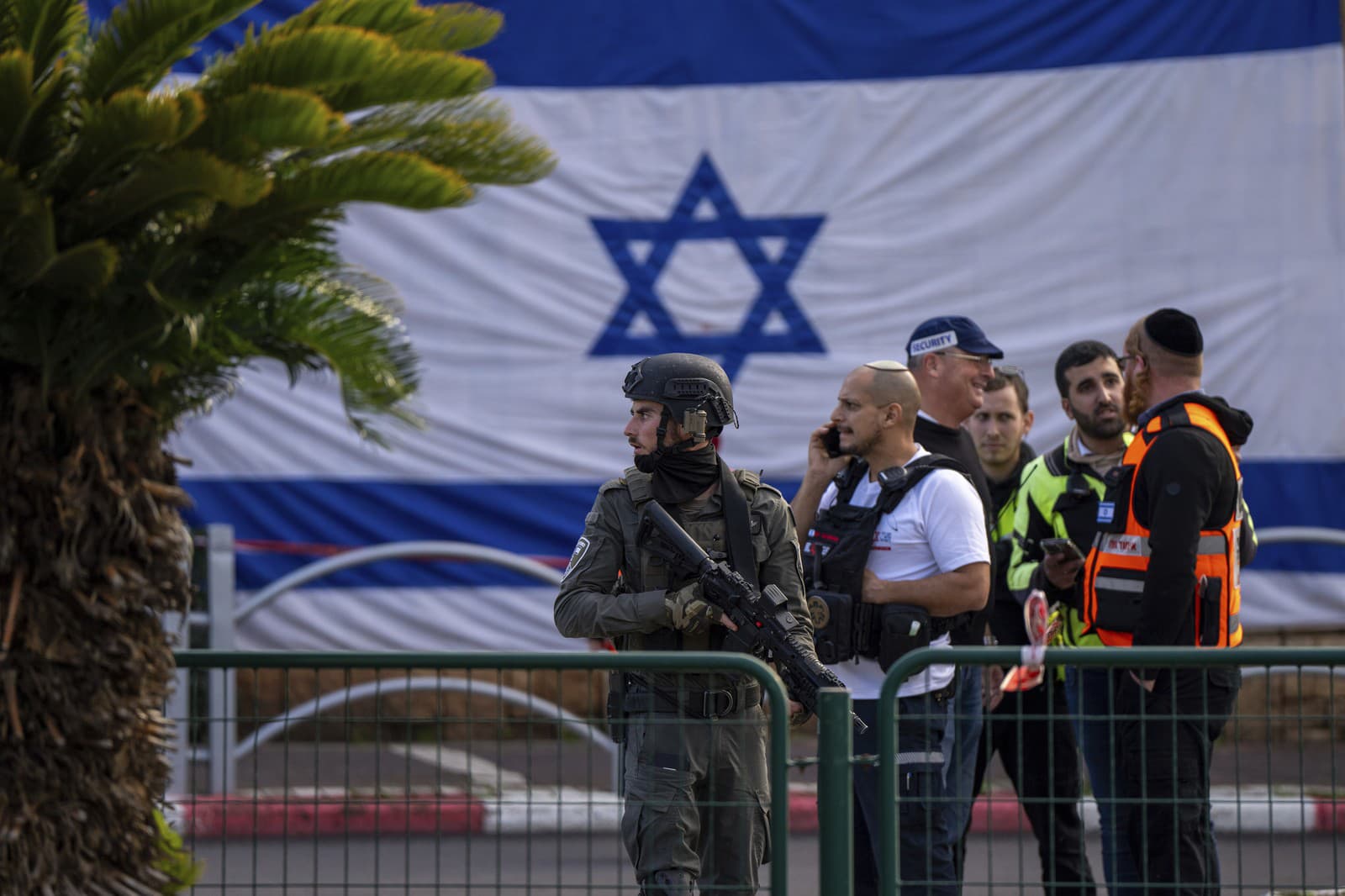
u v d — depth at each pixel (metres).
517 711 39.31
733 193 38.69
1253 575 38.00
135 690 14.39
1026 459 25.14
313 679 38.81
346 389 15.27
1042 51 38.28
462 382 38.66
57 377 13.93
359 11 15.10
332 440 38.34
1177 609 18.08
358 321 15.34
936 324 20.92
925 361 20.91
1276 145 37.88
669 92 38.81
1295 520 37.84
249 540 38.25
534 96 38.69
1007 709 22.20
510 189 38.72
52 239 13.16
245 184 13.42
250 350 15.13
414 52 14.52
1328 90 37.69
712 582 15.91
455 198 14.31
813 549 19.05
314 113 13.59
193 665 14.75
